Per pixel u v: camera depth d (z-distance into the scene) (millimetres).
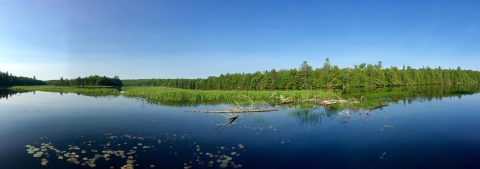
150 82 152875
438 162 9281
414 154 10141
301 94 34781
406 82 95188
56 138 12281
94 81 117375
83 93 53219
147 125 15812
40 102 31781
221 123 16562
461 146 11242
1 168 8195
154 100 34812
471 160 9492
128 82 165500
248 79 96562
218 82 112000
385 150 10656
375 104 25938
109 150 10141
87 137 12484
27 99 36750
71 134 13156
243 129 14594
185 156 9562
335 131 14062
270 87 83625
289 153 10148
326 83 77500
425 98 33750
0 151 10055
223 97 35625
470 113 20250
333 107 24984
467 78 115875
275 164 8898
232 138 12453
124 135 12922
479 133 13562
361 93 47250
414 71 99375
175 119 18172
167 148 10594
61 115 20141
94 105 28125
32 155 9562
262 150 10516
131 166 8391
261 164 8875
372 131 14055
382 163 9164
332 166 8820
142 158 9266
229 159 9266
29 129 14477
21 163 8680
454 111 21422
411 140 12203
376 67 96625
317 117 18844
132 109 24312
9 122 16891
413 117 18547
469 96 36000
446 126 15367
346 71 85438
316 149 10734
